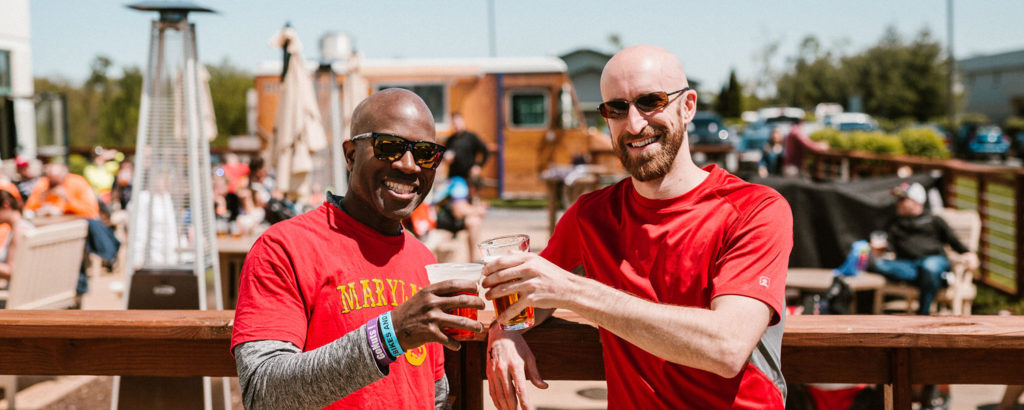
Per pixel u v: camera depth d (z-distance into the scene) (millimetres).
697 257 1901
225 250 6309
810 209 6844
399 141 1807
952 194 9188
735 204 1898
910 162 10531
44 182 8711
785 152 16797
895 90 58094
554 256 2258
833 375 2266
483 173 16281
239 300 1742
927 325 2193
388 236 1933
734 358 1656
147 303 3939
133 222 3994
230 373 2383
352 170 1903
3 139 13703
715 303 1775
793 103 72188
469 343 2359
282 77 6918
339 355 1553
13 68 14414
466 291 1567
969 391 4984
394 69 15688
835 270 6352
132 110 34750
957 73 57281
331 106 7578
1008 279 9078
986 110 54500
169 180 4055
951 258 6527
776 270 1795
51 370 2428
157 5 3918
